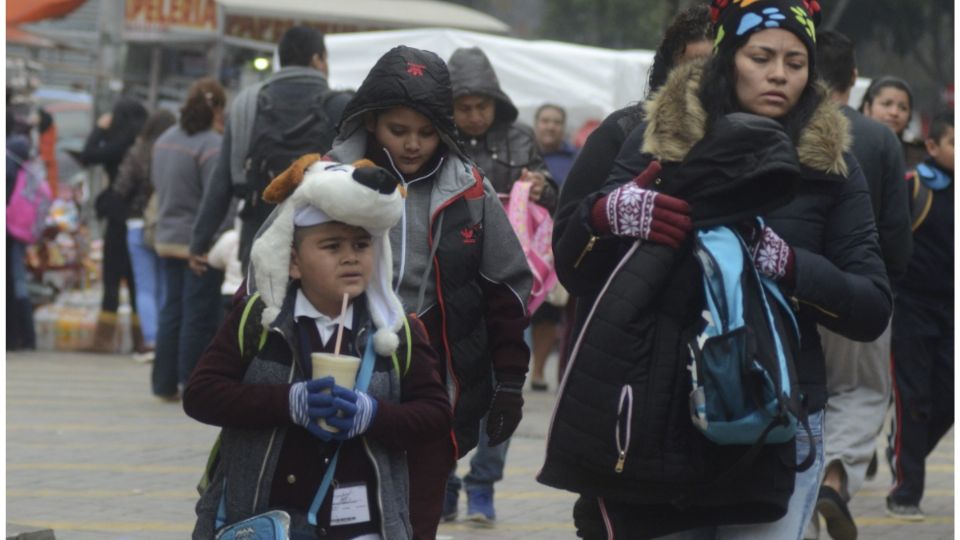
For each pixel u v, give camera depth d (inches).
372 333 330.6
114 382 1067.9
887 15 2815.0
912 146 701.3
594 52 1263.5
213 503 332.5
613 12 3061.0
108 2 1654.8
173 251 932.0
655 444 348.8
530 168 631.8
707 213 353.7
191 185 930.7
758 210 353.4
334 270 323.6
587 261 371.6
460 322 403.9
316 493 323.6
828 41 530.6
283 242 325.4
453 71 620.4
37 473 700.0
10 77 1350.9
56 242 1416.1
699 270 353.7
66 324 1310.3
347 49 1254.9
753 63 366.9
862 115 483.2
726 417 344.2
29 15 1643.7
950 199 630.5
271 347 326.0
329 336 328.5
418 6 1857.8
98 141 1226.6
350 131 410.3
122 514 613.6
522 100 1263.5
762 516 357.4
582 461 353.1
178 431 837.2
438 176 406.9
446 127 402.6
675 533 362.0
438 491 387.5
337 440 323.9
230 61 1809.8
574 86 1256.8
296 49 679.7
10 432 817.5
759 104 367.6
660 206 352.5
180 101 1888.5
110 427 847.7
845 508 558.6
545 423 900.6
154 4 1766.7
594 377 351.9
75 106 2185.0
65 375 1100.5
